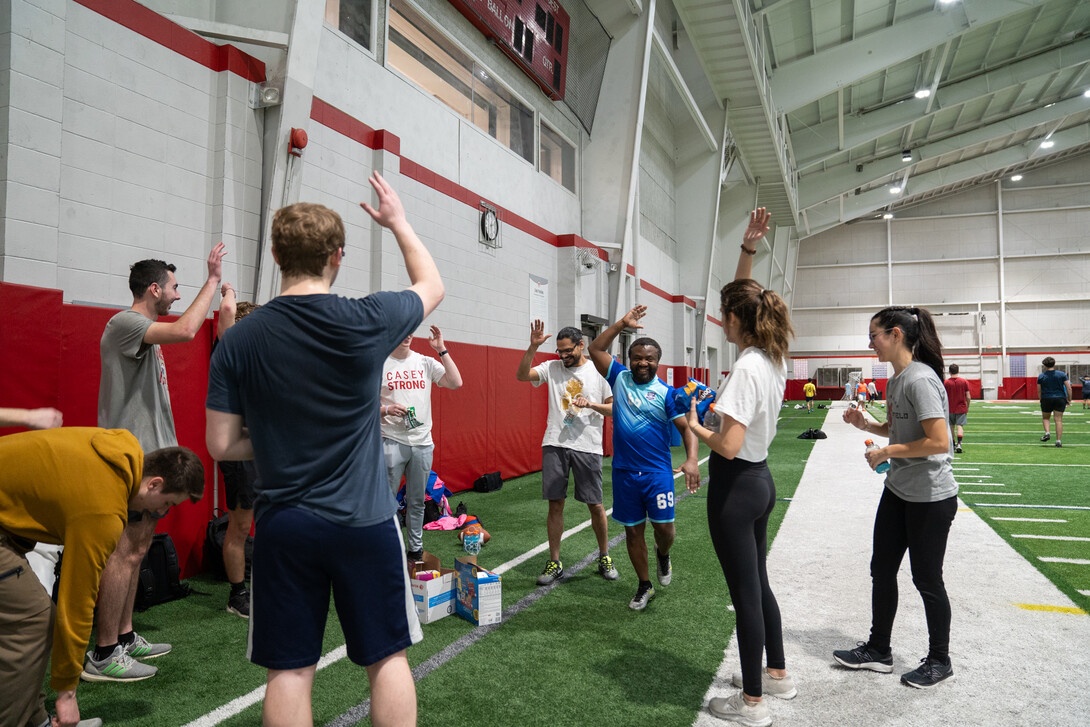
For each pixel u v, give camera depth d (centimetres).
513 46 884
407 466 425
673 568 442
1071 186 2934
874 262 3194
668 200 1681
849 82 1579
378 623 146
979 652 300
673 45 1611
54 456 176
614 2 1066
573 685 269
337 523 140
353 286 591
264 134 486
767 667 260
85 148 380
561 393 417
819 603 371
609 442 1112
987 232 3045
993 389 2986
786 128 1939
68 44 371
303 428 141
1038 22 1733
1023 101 2258
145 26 414
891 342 278
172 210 430
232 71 462
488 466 805
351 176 589
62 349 358
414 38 720
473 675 278
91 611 177
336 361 142
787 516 600
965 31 1467
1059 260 2945
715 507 241
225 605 367
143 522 281
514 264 890
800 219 2833
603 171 1109
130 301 404
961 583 398
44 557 266
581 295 1048
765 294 244
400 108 674
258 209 482
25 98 347
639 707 250
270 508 142
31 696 184
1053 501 646
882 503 284
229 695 260
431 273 171
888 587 280
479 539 482
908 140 2331
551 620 344
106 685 267
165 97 426
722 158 1675
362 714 244
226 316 291
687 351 1702
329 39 579
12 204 342
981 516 585
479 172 820
